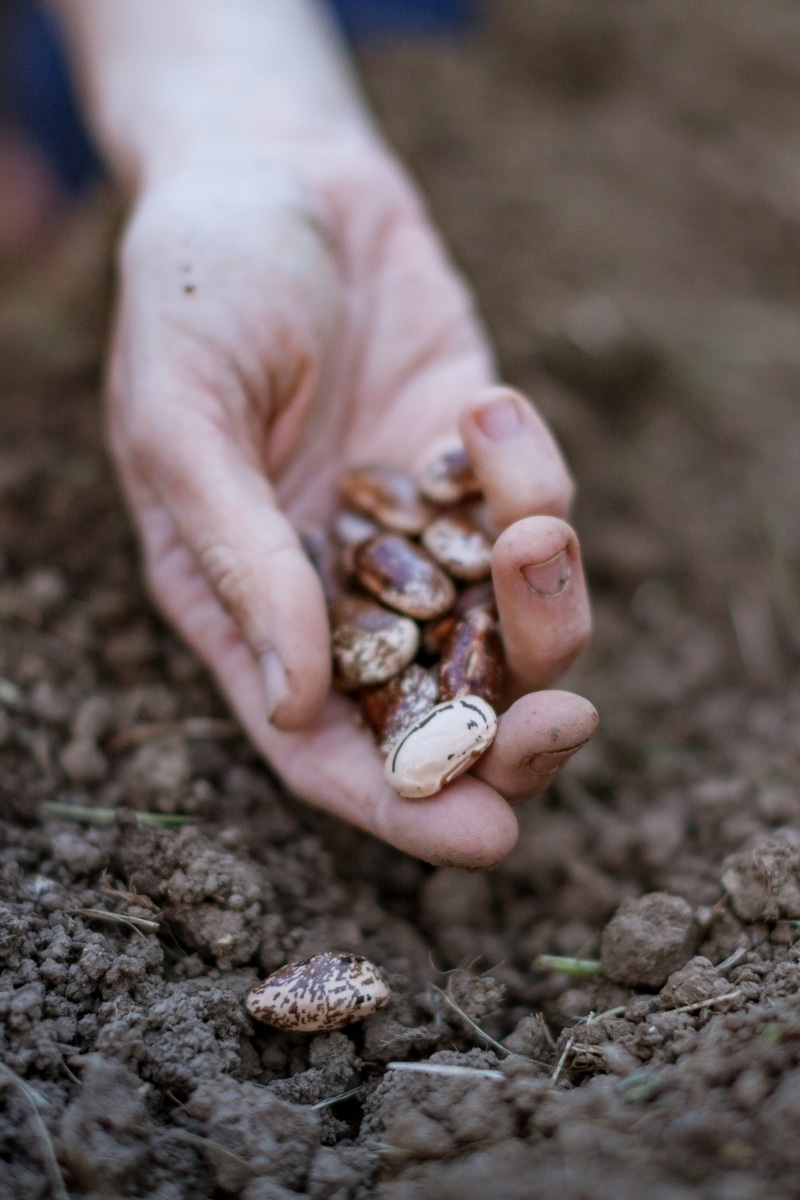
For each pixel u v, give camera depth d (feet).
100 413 1.37
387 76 2.06
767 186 1.98
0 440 1.35
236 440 1.03
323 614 0.98
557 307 1.63
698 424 1.54
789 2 2.38
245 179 1.17
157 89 1.33
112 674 1.16
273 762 1.03
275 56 1.37
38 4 1.91
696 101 2.18
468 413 1.03
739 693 1.26
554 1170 0.85
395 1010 0.97
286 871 1.04
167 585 1.09
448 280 1.24
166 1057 0.91
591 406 1.54
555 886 1.07
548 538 0.93
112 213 1.63
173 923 0.99
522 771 0.94
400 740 0.94
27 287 1.89
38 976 0.93
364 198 1.24
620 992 0.98
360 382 1.19
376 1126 0.91
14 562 1.23
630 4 2.33
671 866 1.06
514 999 1.00
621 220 1.86
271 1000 0.94
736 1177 0.84
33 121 2.06
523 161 1.94
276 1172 0.88
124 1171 0.87
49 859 1.02
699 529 1.39
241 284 1.08
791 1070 0.87
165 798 1.06
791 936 0.97
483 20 2.28
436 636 1.02
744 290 1.82
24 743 1.09
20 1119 0.88
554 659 0.98
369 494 1.09
